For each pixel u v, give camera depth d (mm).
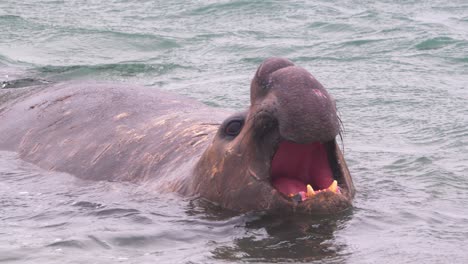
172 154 21109
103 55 43938
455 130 27938
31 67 39688
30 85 32688
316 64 40125
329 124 16406
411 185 21125
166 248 15938
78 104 26141
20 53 43844
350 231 16672
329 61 40781
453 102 32250
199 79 37438
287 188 17562
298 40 46531
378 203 18953
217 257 15242
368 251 15461
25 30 49875
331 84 35688
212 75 38281
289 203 17188
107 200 19766
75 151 23484
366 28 49875
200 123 22203
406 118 29969
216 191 18281
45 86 30172
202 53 43750
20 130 26250
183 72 39156
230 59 42000
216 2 60688
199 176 18906
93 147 23203
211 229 17000
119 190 20609
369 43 45094
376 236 16422
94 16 56000
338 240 16125
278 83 16797
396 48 43625
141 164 21531
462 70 38625
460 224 17453
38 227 17625
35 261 15125
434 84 35594
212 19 54656
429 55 41844
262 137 17250
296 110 16328
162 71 39406
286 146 17297
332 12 56500
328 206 17281
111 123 23984
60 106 26531
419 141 26891
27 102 28422
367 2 62062
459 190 20719
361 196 19578
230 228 16953
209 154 18719
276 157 17484
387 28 49688
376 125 29172
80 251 15734
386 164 23688
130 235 16719
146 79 37750
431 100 32656
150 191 20125
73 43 46500
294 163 17594
